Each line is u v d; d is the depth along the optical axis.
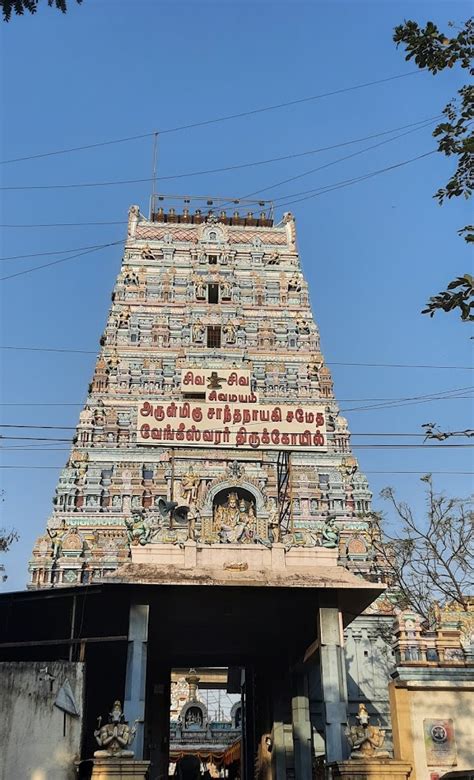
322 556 27.81
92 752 29.48
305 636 29.75
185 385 42.84
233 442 37.91
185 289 56.44
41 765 22.84
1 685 23.78
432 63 16.58
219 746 57.94
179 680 65.12
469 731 24.12
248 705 39.97
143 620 25.45
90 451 46.88
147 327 53.78
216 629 31.27
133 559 27.19
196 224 61.16
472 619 27.05
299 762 30.33
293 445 38.09
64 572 41.88
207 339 54.31
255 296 56.47
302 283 57.50
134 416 49.00
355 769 22.72
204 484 44.81
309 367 52.81
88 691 30.94
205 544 27.64
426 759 23.52
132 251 58.19
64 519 44.06
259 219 64.75
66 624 30.05
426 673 24.81
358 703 36.00
